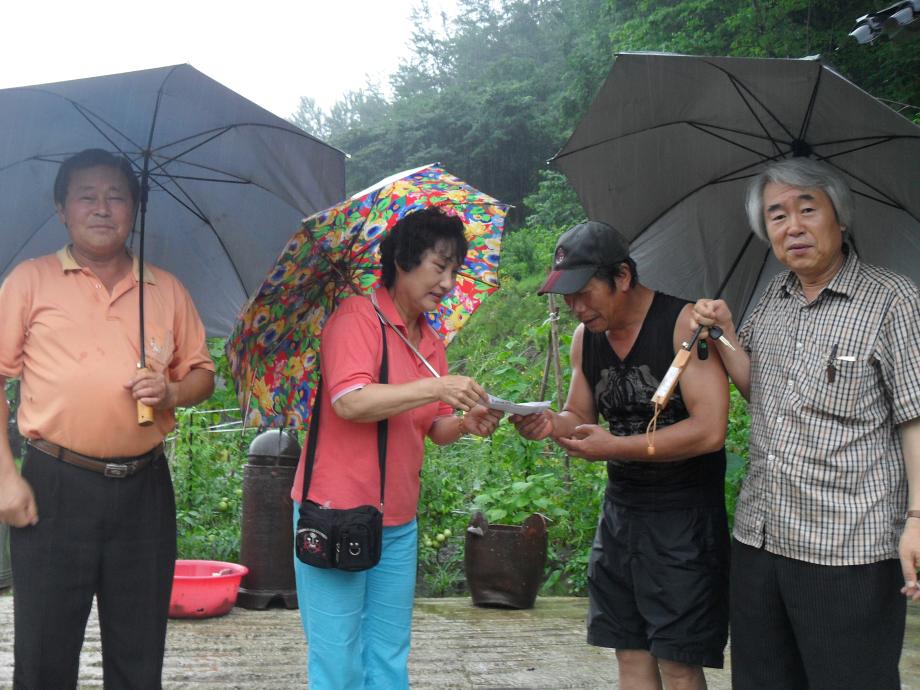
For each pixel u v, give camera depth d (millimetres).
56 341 2623
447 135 42125
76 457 2602
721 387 2639
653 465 2770
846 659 2354
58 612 2588
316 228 2578
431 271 2646
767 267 3104
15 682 2590
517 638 4891
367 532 2531
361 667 2693
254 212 3043
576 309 2742
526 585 5551
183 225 3090
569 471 6637
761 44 15430
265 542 5441
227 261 3148
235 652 4516
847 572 2346
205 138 2812
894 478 2363
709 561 2732
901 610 2365
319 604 2625
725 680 4219
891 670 2348
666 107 2793
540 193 26641
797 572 2412
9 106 2580
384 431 2674
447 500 6645
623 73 2646
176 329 2863
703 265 3125
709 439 2625
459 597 6086
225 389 6715
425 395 2529
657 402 2541
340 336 2629
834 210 2430
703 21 17734
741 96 2689
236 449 7117
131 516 2678
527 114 37688
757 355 2572
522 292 18797
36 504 2588
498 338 16875
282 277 2662
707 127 2873
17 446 4969
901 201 2721
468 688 4066
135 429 2658
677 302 2750
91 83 2520
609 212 3051
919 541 2254
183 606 5062
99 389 2605
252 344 2789
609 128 2834
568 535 6523
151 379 2611
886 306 2359
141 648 2707
